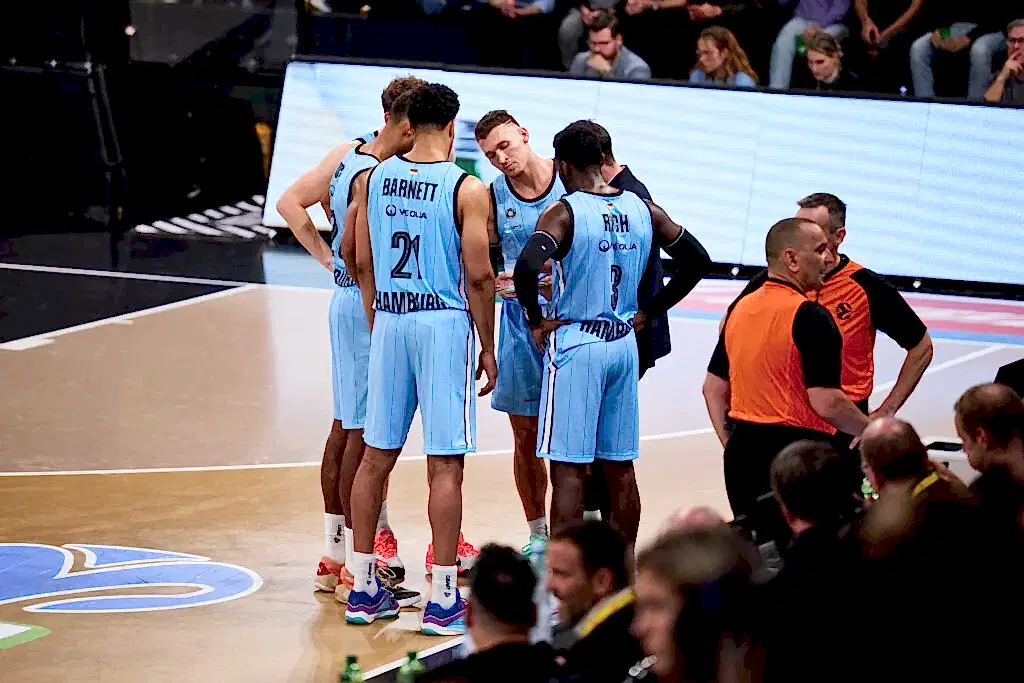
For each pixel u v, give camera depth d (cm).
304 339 2761
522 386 1510
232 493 1833
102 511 1753
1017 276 3306
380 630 1380
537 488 1550
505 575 880
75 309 2988
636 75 3656
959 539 864
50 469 1927
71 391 2345
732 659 733
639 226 1364
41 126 3934
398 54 3919
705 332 2881
